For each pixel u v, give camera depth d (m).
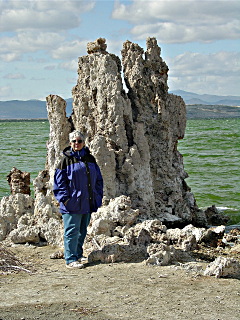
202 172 26.44
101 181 8.89
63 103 12.52
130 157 11.91
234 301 6.80
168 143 12.87
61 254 9.15
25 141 56.31
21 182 13.06
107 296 6.98
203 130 73.88
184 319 6.18
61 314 6.34
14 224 10.77
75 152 8.60
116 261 8.66
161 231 9.98
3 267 8.38
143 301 6.79
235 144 44.53
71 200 8.51
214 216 14.41
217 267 7.92
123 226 10.14
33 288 7.37
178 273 8.00
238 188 21.20
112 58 12.73
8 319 6.17
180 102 13.35
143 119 12.79
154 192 12.77
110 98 11.91
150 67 12.95
